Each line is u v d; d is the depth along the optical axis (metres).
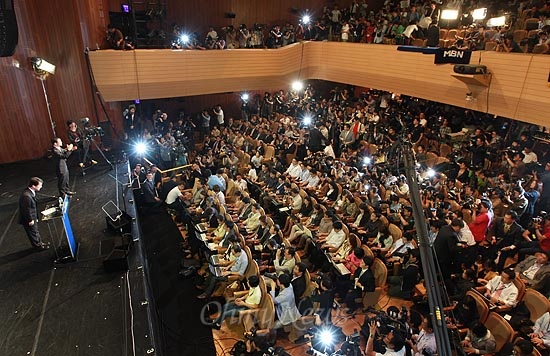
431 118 13.64
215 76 13.25
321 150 14.02
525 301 6.08
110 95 11.70
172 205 10.91
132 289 5.92
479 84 9.80
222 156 13.34
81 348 4.85
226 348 6.45
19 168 10.34
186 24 16.55
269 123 16.55
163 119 15.15
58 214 6.26
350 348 5.62
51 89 11.28
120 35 11.55
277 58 14.36
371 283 6.91
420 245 2.64
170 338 6.60
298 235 8.75
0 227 7.45
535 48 9.09
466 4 12.70
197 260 8.55
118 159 11.52
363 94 17.48
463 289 6.65
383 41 13.56
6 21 9.11
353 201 9.52
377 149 12.47
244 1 17.12
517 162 9.90
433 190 9.25
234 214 9.84
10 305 5.54
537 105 8.58
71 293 5.80
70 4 11.11
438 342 2.21
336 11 16.08
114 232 7.36
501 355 5.36
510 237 7.78
